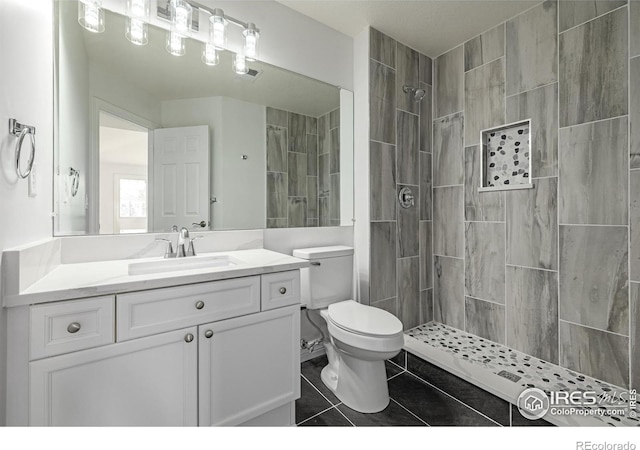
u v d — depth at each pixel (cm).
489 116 218
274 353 135
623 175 156
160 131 157
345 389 165
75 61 133
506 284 209
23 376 84
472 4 193
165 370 107
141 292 102
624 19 156
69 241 132
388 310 229
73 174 132
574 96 174
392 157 231
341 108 222
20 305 83
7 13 83
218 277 117
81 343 92
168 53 159
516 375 171
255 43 167
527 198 197
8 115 84
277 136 196
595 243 167
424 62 253
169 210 159
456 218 242
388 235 229
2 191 80
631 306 154
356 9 199
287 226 201
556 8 182
